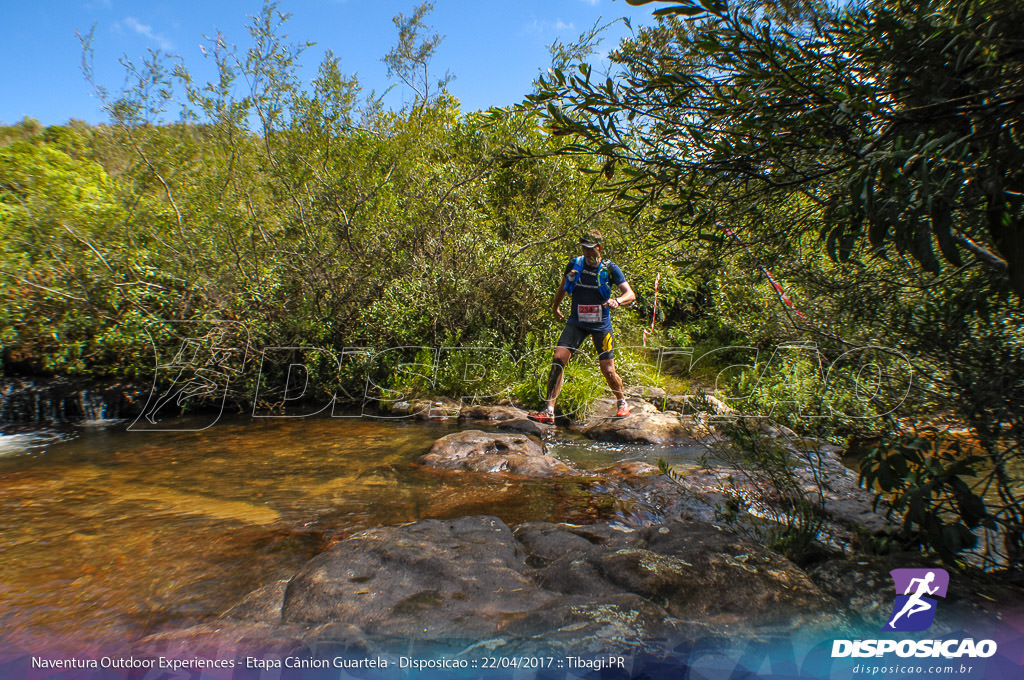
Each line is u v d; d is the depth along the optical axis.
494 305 7.81
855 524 3.09
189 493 4.03
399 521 3.56
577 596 2.23
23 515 3.60
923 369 2.63
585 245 6.00
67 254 6.34
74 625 2.37
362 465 4.72
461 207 7.58
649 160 2.09
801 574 2.37
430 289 7.43
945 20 1.55
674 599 2.22
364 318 7.12
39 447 5.20
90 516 3.59
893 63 1.62
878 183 1.69
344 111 6.99
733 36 1.70
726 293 5.37
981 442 2.46
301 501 3.89
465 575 2.51
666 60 1.90
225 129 6.75
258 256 6.87
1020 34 1.42
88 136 6.76
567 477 4.38
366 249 7.12
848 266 2.80
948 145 1.52
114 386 6.37
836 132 1.76
